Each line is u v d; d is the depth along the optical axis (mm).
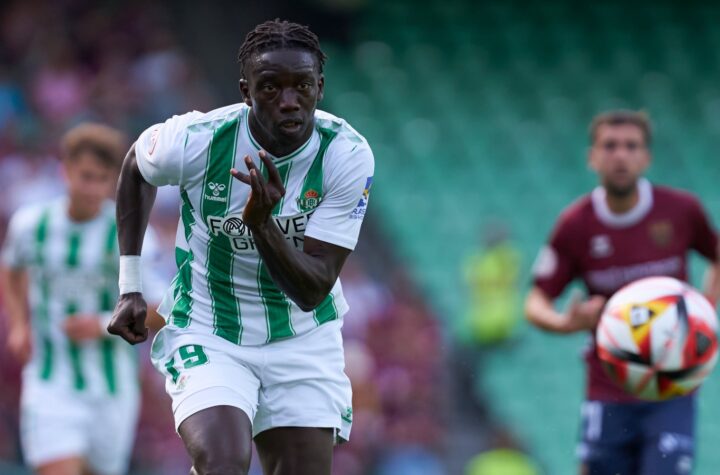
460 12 63219
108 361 24281
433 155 55625
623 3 65000
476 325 44281
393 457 38688
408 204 52625
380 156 55031
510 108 59031
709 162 58250
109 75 49562
